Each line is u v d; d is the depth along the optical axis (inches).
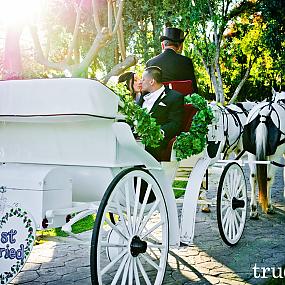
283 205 326.0
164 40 219.5
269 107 281.9
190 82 200.8
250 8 853.2
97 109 128.3
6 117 138.6
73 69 234.8
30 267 189.9
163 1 473.1
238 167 226.4
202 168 193.8
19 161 153.5
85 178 148.6
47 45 382.3
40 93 132.1
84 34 457.4
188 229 179.2
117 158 143.5
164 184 165.5
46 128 148.1
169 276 176.6
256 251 211.6
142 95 187.9
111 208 138.9
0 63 378.9
